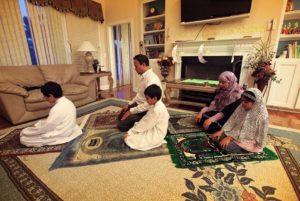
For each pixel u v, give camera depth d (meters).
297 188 1.12
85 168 1.34
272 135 1.85
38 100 2.34
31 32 3.06
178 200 1.04
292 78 2.50
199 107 2.97
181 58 3.42
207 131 1.90
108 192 1.11
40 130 1.61
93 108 2.90
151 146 1.59
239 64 2.86
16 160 1.45
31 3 2.97
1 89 2.04
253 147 1.44
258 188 1.12
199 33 3.18
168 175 1.25
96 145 1.67
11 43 2.82
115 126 2.11
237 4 2.62
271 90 2.66
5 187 1.16
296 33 2.52
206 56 3.15
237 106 1.65
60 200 1.05
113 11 4.27
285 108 2.70
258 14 2.61
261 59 2.55
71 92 2.75
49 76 2.95
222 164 1.36
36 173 1.29
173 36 3.49
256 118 1.38
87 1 3.89
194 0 2.95
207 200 1.04
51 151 1.58
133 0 3.85
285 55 2.58
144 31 3.98
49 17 3.29
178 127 2.06
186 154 1.50
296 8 2.52
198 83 2.79
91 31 4.20
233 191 1.10
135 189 1.13
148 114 1.57
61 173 1.29
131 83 5.44
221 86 1.83
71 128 1.78
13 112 2.17
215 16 2.83
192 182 1.18
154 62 3.85
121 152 1.54
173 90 3.46
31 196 1.08
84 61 4.08
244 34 2.78
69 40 3.71
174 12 3.36
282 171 1.27
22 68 2.70
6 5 2.70
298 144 1.66
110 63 4.76
